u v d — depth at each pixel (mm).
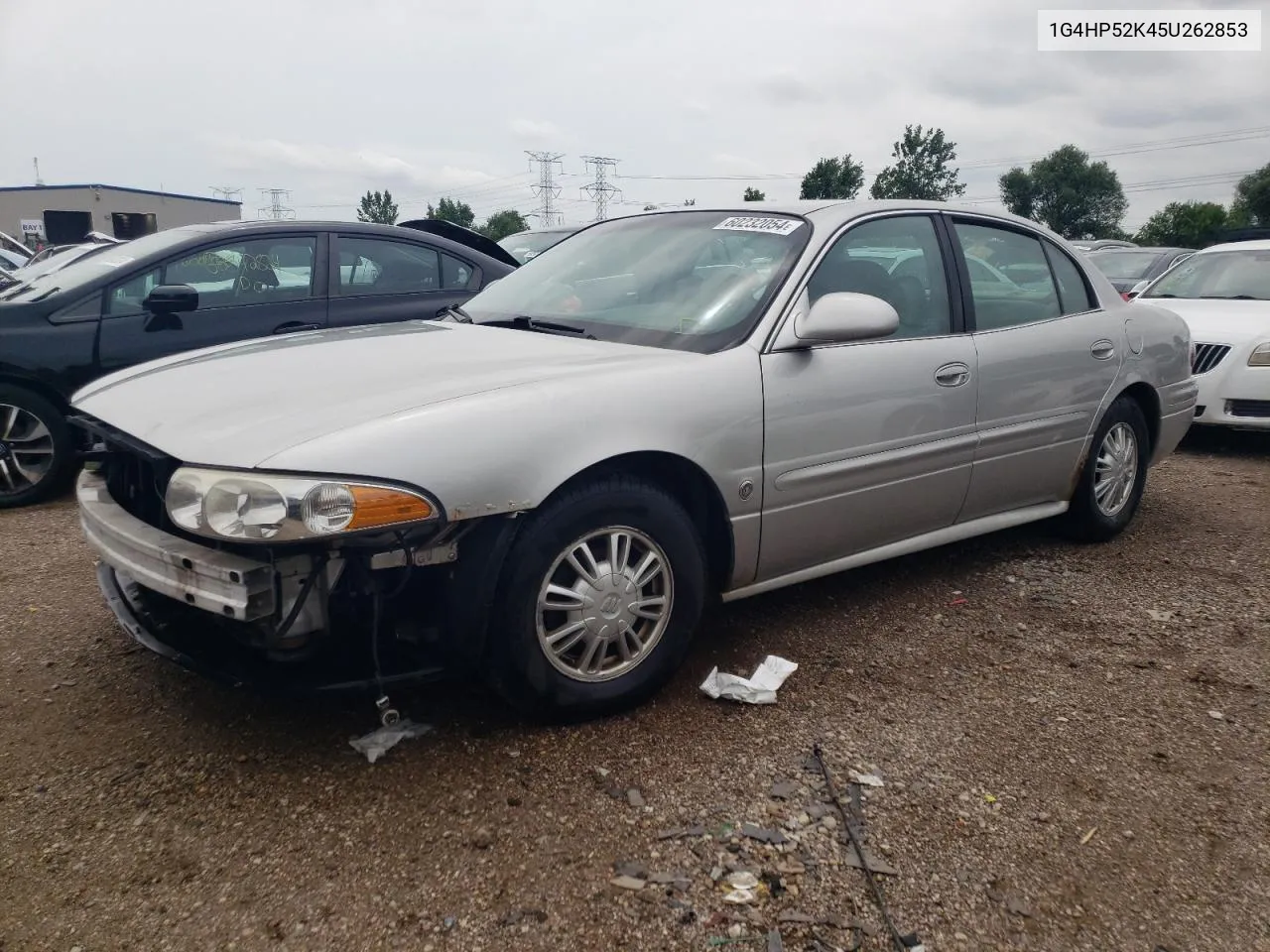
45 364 5148
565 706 2773
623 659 2887
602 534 2762
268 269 5695
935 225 3865
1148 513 5332
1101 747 2820
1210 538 4848
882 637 3553
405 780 2545
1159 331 4793
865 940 2025
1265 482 6148
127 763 2627
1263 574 4309
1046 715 3002
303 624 2361
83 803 2441
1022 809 2502
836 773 2637
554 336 3336
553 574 2697
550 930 2025
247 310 5598
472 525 2523
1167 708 3062
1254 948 2049
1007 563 4387
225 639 2580
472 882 2166
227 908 2074
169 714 2891
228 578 2275
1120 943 2053
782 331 3180
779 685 3107
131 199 41344
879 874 2232
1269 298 7465
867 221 3611
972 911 2125
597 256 3889
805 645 3465
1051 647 3506
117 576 2893
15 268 17406
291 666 2488
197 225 6000
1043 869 2275
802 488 3225
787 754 2723
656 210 4148
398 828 2348
